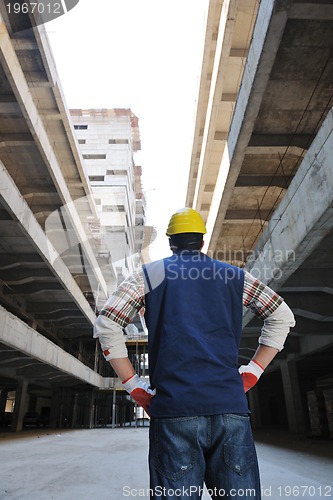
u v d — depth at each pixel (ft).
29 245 52.65
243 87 34.40
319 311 39.22
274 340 5.13
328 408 45.16
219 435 4.18
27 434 66.23
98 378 104.06
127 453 32.40
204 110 64.75
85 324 93.56
